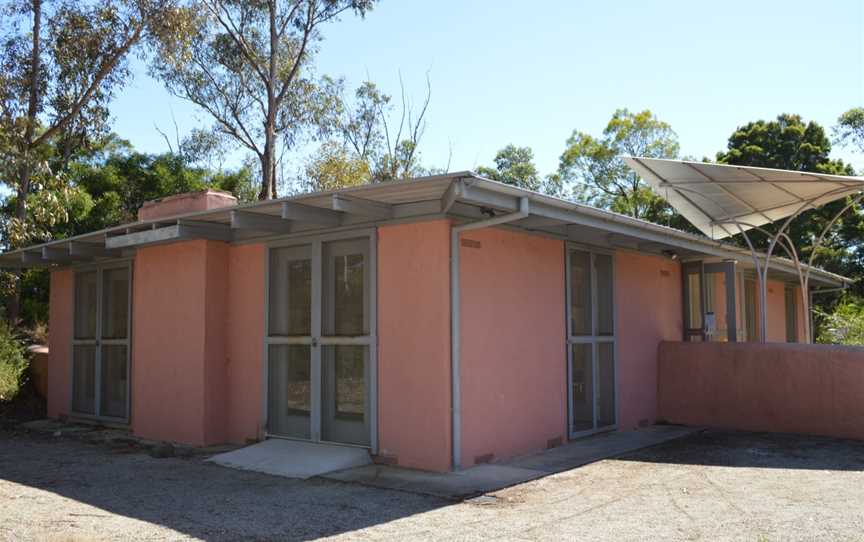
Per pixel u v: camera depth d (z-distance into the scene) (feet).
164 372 29.53
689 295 36.68
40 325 58.08
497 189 19.79
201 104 76.33
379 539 14.93
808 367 29.84
